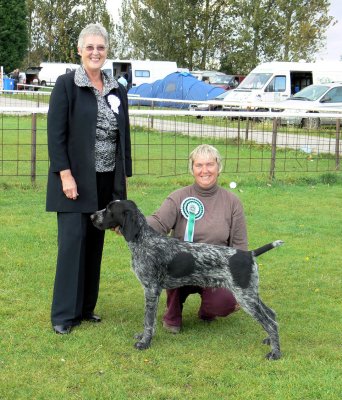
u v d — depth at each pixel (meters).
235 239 5.22
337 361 4.54
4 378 4.13
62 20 62.97
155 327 4.79
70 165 4.92
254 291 4.52
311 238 8.06
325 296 5.95
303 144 14.87
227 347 4.76
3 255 6.86
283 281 6.37
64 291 4.99
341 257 7.25
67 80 4.84
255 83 27.14
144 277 4.66
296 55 46.72
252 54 49.00
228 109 23.50
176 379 4.17
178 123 20.39
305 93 23.42
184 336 4.96
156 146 16.70
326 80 27.70
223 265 4.54
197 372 4.30
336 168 13.25
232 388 4.09
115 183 5.06
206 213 5.14
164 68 40.59
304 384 4.14
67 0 63.19
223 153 15.55
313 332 5.06
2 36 55.56
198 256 4.59
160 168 13.05
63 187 4.87
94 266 5.19
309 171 12.90
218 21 56.31
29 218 8.52
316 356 4.62
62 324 4.96
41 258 6.82
